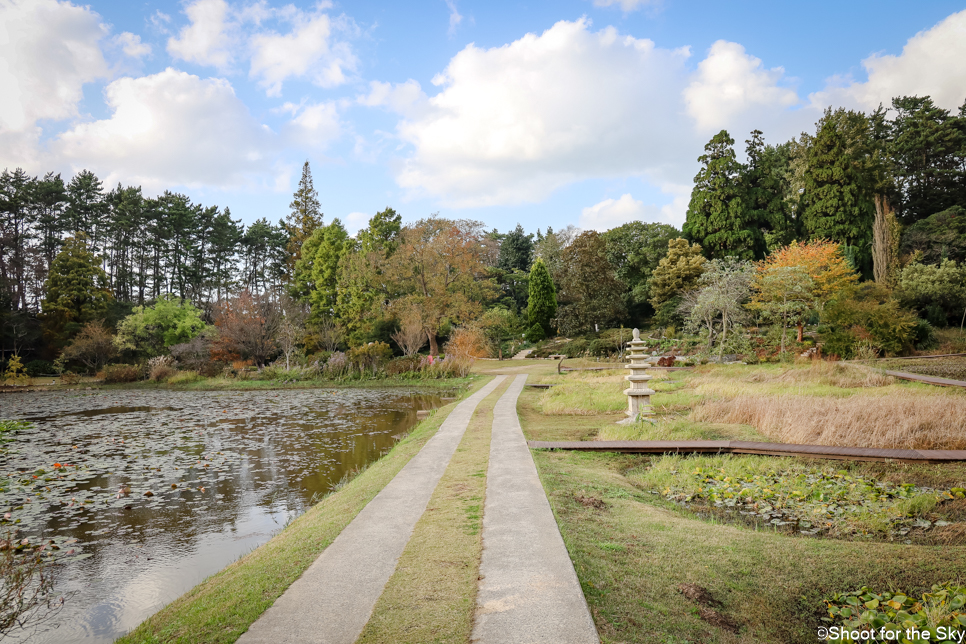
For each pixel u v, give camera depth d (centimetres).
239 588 414
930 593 402
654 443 967
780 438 987
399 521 562
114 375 3206
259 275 7012
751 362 2369
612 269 4594
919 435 923
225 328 3466
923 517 589
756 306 2584
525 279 5909
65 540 682
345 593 389
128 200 5578
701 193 4306
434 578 407
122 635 448
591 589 385
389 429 1525
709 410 1226
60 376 3500
